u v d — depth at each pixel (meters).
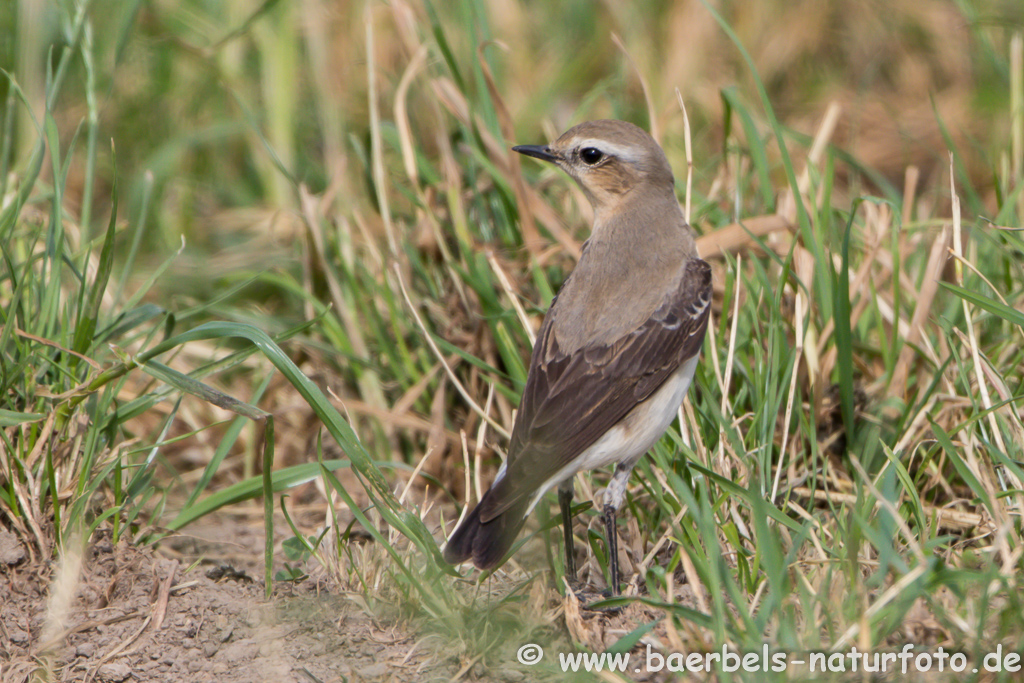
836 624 7.98
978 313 11.12
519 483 8.66
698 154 16.23
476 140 13.09
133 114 17.11
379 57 17.16
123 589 9.15
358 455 9.03
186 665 8.29
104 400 9.73
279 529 11.05
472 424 11.92
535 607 8.70
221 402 9.12
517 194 12.27
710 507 8.58
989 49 15.49
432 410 11.98
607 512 9.23
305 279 13.58
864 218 14.30
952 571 7.42
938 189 15.60
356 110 16.98
